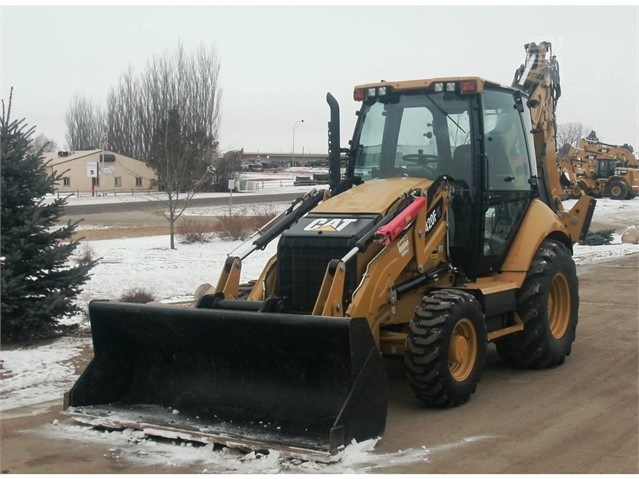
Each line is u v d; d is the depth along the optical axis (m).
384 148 8.00
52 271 10.02
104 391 6.85
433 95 7.80
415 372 6.50
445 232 7.29
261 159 120.88
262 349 6.19
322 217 6.95
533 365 8.20
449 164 7.64
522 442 5.93
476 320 6.83
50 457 5.75
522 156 8.48
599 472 5.29
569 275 8.46
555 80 10.31
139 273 15.95
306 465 5.38
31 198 9.87
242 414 6.21
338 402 5.93
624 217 32.44
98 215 33.31
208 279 15.17
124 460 5.65
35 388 7.77
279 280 6.76
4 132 9.80
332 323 5.64
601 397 7.17
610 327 10.53
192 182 30.53
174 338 6.60
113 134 60.56
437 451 5.72
